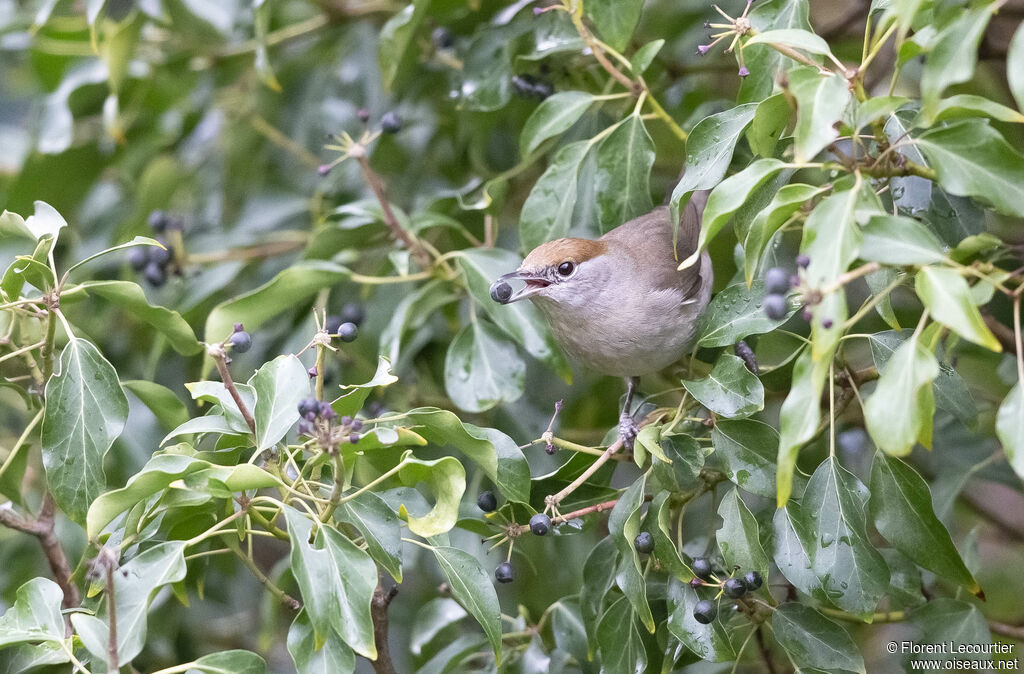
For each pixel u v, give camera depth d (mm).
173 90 12102
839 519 6754
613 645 7230
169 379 11461
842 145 8883
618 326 9062
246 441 6852
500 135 11156
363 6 11727
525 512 7633
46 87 12258
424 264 9438
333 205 11578
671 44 11164
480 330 9148
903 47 6008
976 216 7316
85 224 12016
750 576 6832
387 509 6637
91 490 7035
